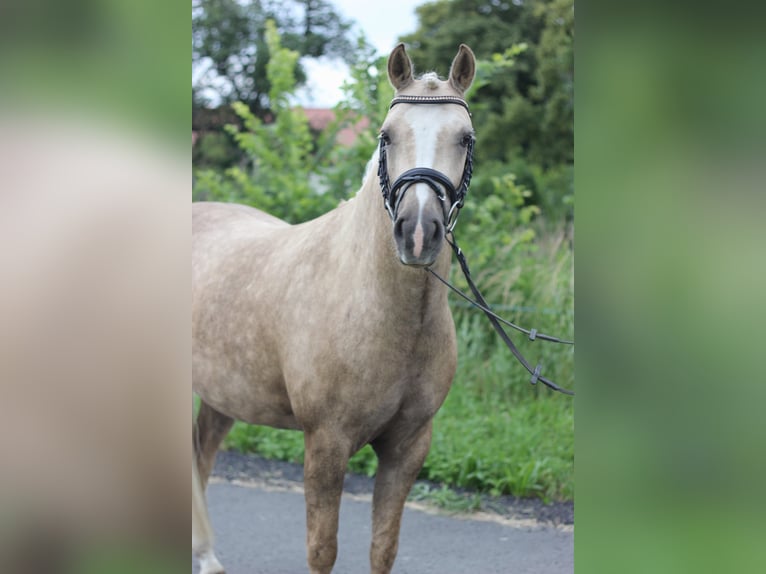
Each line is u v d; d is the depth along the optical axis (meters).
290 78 7.07
